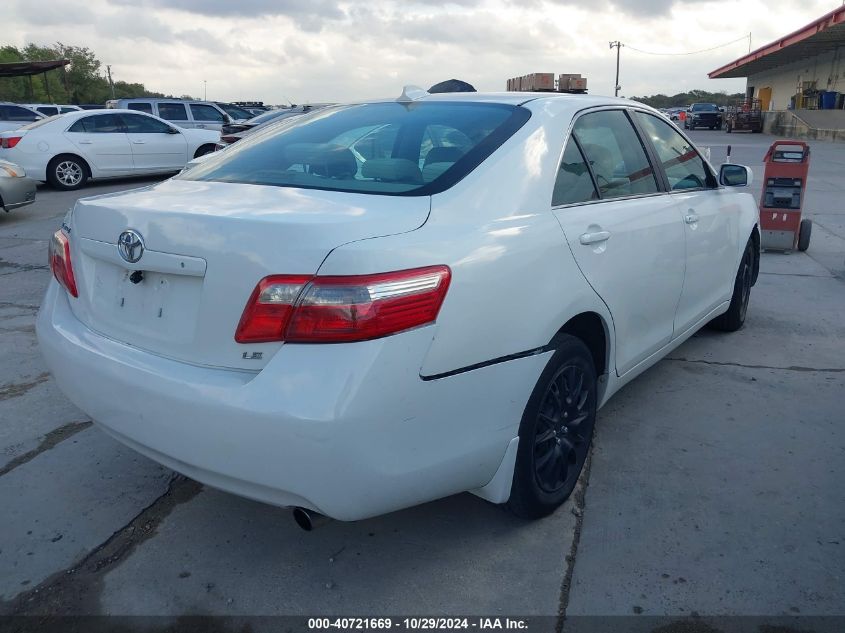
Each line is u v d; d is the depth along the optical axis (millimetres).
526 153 2865
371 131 3150
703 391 4281
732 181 4633
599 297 3047
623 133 3633
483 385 2469
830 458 3506
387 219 2350
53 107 26156
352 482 2178
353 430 2123
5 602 2578
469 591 2623
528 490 2807
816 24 28734
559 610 2523
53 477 3379
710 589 2609
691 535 2916
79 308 2818
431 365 2285
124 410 2465
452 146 2869
